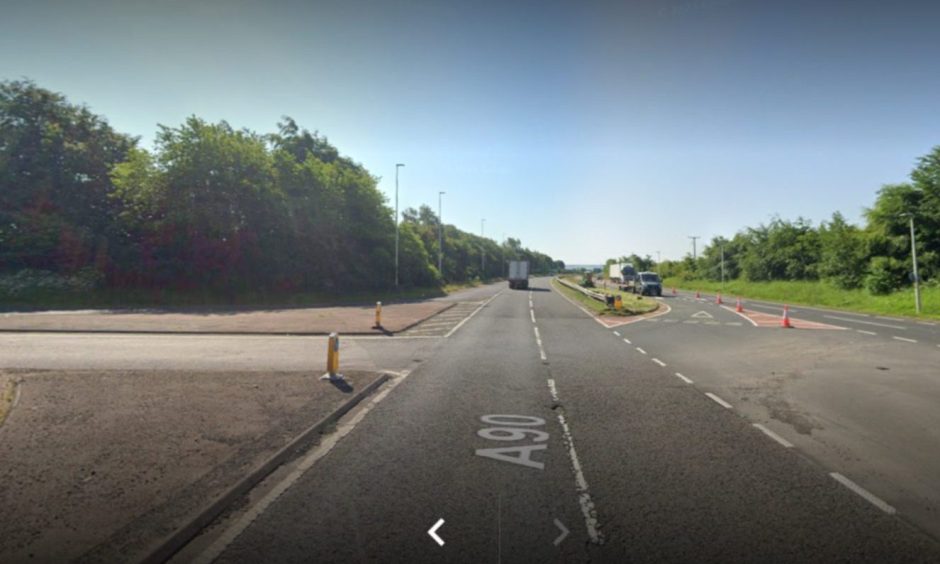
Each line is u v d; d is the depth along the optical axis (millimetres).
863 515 4449
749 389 9750
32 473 5016
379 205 50500
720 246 78750
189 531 4023
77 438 6070
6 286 31031
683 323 23922
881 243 40156
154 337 17156
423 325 22438
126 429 6449
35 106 37438
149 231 36562
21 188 35000
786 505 4641
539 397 8992
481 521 4277
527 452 6070
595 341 17156
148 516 4172
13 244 33094
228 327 19984
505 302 39719
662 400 8805
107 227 36625
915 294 31094
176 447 5836
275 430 6566
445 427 7125
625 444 6391
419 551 3787
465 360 13094
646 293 51844
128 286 34844
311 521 4281
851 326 22844
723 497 4797
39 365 11391
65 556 3588
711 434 6836
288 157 44000
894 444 6469
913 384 10305
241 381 9508
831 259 44688
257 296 37156
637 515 4406
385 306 34188
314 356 13359
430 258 75062
